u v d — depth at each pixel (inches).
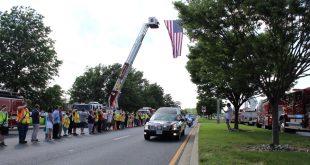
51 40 2111.2
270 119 1354.6
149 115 2078.0
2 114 668.7
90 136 948.0
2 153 548.1
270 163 415.5
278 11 507.8
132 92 3631.9
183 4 577.6
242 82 600.4
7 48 1993.1
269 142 679.1
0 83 1994.3
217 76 658.8
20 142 714.2
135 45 1378.0
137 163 463.8
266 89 598.9
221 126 1497.3
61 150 598.2
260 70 568.4
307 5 514.9
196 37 600.7
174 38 999.0
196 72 1190.3
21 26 1979.6
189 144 745.0
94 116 1073.5
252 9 544.4
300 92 1080.8
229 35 583.5
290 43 567.2
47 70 2081.7
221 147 587.2
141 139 849.5
